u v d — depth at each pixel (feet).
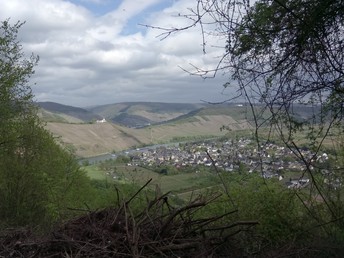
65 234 16.96
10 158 60.34
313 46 15.70
